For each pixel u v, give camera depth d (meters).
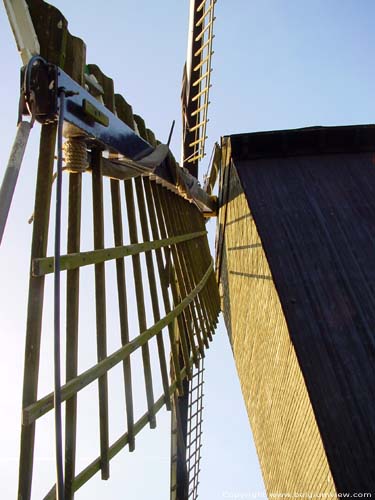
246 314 6.76
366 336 4.27
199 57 7.92
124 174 3.47
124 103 3.71
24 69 2.10
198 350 5.19
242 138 7.09
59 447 1.73
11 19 2.18
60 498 1.68
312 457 3.80
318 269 5.04
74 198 2.66
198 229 6.92
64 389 2.21
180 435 5.97
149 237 3.85
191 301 5.08
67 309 2.48
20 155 1.94
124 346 2.96
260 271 5.52
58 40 2.45
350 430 3.55
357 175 6.64
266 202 6.08
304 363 4.07
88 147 2.99
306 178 6.61
